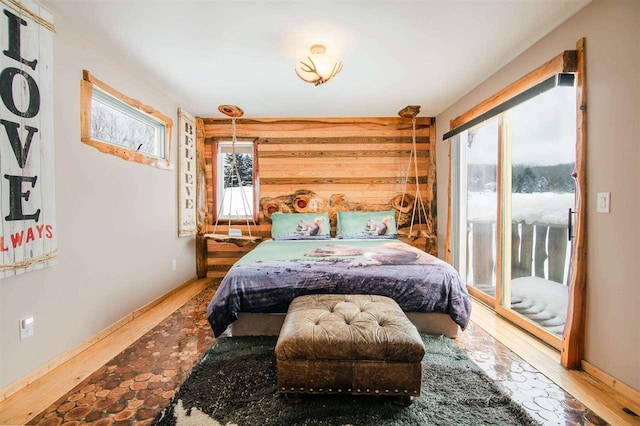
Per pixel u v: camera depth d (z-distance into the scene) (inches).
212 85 118.7
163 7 72.3
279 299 85.0
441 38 86.0
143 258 113.0
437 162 159.2
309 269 88.2
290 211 161.3
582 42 71.0
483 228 123.7
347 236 146.3
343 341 57.5
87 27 80.3
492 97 108.0
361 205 162.1
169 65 101.9
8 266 62.8
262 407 58.0
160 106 125.0
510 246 105.0
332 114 156.3
